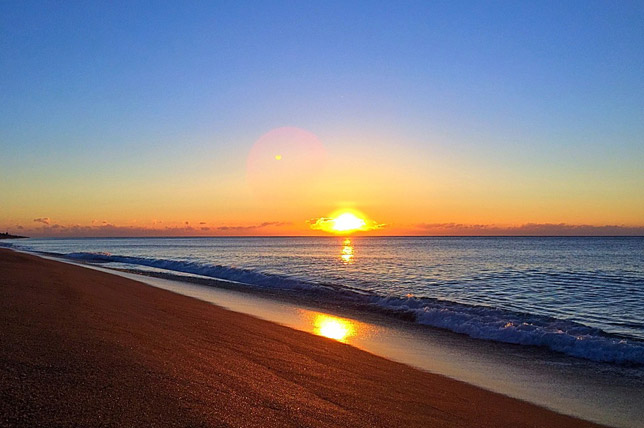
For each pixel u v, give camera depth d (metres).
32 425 4.45
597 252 78.88
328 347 11.35
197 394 6.05
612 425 7.43
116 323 10.65
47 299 13.31
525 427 6.98
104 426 4.64
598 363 11.48
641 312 19.80
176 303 16.77
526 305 21.59
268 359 9.06
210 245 147.12
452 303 20.27
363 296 22.50
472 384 9.35
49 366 6.39
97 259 51.28
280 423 5.50
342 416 6.16
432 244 144.75
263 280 28.53
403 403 7.33
